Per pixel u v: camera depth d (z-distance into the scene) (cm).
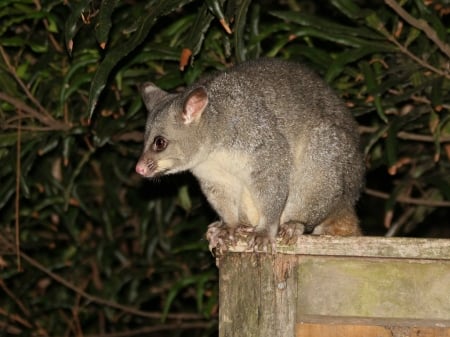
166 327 1332
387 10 995
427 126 1052
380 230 1405
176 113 882
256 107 857
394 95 1009
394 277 668
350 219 918
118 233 1297
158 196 1232
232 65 967
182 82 1027
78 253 1276
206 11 859
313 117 878
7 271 1226
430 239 654
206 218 1219
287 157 858
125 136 1139
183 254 1262
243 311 668
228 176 886
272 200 851
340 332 669
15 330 1326
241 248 671
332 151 874
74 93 1066
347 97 1035
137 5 1022
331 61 1012
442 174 1105
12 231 1227
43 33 1093
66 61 1076
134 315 1342
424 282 667
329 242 661
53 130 1086
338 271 670
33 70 1055
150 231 1254
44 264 1284
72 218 1223
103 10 818
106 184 1232
